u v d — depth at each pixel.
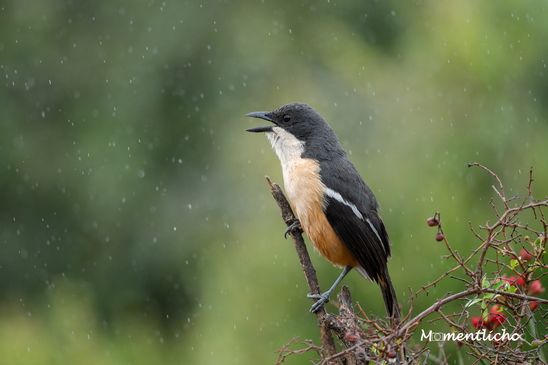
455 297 6.36
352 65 16.03
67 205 17.55
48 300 17.53
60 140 17.88
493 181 12.65
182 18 17.25
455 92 13.59
